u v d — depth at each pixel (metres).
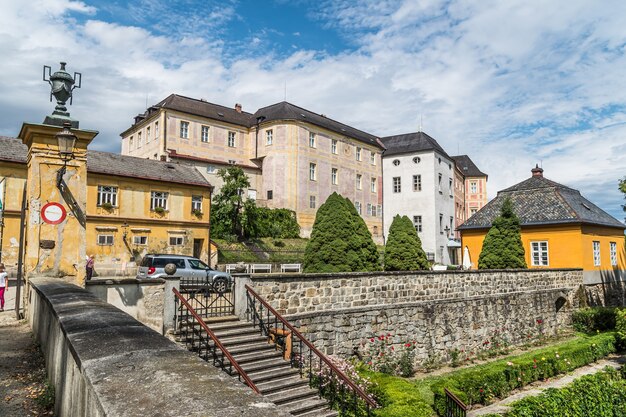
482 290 19.97
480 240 31.53
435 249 52.62
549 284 24.41
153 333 4.39
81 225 10.94
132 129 48.00
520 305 21.69
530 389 14.46
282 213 43.81
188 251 33.56
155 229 32.16
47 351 6.79
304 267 19.02
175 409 2.42
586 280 27.27
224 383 2.90
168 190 33.16
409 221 23.70
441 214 54.91
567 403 10.93
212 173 42.66
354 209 19.92
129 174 31.11
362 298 14.55
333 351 13.27
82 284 10.78
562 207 28.62
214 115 46.16
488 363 17.44
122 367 3.20
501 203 32.19
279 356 10.34
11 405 5.59
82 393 3.44
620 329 20.11
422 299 16.83
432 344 16.69
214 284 11.33
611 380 12.84
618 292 30.64
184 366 3.26
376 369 14.36
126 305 10.06
